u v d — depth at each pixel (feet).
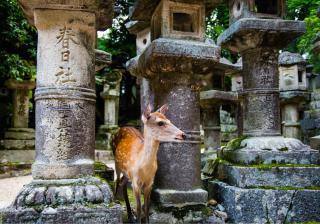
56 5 11.13
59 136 10.82
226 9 49.06
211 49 13.25
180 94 13.41
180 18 14.61
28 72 35.70
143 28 23.30
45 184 10.51
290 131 33.86
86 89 11.36
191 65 13.26
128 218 12.85
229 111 53.47
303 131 32.53
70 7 11.21
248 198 13.12
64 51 11.16
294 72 33.63
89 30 11.61
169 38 13.55
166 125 11.07
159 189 13.12
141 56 14.76
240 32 15.26
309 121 31.68
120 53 58.70
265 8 16.76
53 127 10.85
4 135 37.70
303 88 33.81
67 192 10.28
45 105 10.96
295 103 34.12
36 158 11.08
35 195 10.17
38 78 11.31
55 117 10.87
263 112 15.66
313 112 33.83
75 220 9.96
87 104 11.37
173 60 12.96
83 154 11.12
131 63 20.12
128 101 64.39
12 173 30.86
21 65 34.78
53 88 10.94
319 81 41.34
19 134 37.40
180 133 10.94
